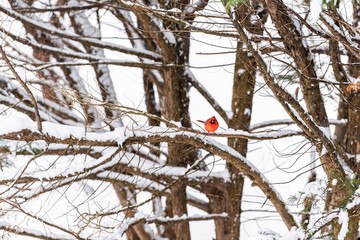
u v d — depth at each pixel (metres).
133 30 17.08
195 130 8.41
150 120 18.69
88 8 15.21
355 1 10.85
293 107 8.78
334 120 12.80
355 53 8.62
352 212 8.95
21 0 15.46
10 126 7.40
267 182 11.10
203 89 15.20
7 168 11.76
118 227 11.03
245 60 13.55
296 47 9.34
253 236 10.37
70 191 16.78
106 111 15.91
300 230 9.72
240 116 14.55
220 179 14.80
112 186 15.87
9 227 11.06
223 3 8.06
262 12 11.10
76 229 11.65
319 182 9.88
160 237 17.33
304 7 9.09
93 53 17.86
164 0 12.62
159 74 17.44
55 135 7.75
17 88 14.90
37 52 15.89
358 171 10.25
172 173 13.96
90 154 12.95
